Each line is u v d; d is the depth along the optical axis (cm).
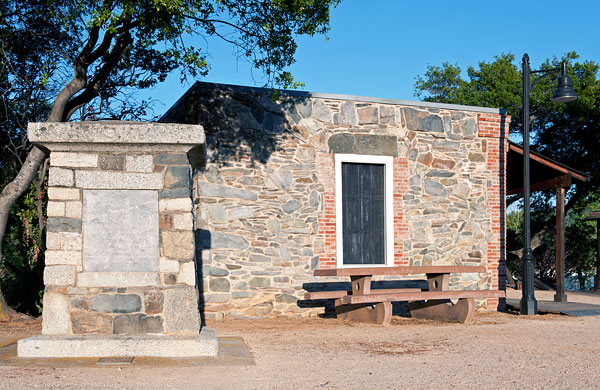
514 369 565
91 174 591
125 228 593
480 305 1173
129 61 1232
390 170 1096
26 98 1179
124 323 585
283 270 1016
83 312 582
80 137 582
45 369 507
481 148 1173
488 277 1168
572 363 601
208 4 982
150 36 982
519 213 3006
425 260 1112
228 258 986
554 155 2597
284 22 1020
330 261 1045
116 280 587
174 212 600
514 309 1195
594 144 2517
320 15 1006
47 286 581
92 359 550
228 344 668
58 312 580
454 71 3156
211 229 979
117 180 593
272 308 1007
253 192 1006
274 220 1016
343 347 692
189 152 615
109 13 852
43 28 1089
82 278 584
